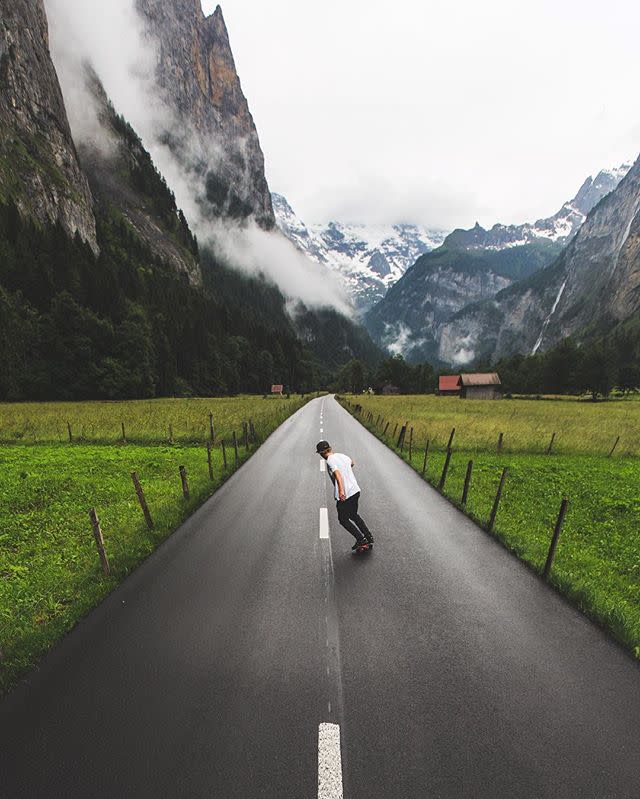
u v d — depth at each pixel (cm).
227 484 1367
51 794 330
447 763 354
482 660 493
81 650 514
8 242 8550
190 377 10525
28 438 2608
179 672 471
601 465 1819
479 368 16550
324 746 369
